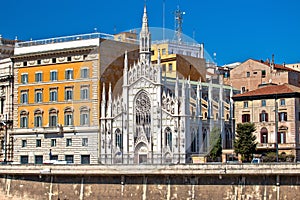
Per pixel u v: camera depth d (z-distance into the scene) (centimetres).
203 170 10944
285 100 15538
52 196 12494
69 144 15562
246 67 19050
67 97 15788
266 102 15800
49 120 16162
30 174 12706
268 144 15525
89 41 15250
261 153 15612
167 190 11388
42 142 16138
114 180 11912
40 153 16162
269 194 10469
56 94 16038
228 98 16350
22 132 16550
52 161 14925
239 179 10744
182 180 11269
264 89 16075
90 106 15200
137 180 11700
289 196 10312
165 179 11425
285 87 15800
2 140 17162
